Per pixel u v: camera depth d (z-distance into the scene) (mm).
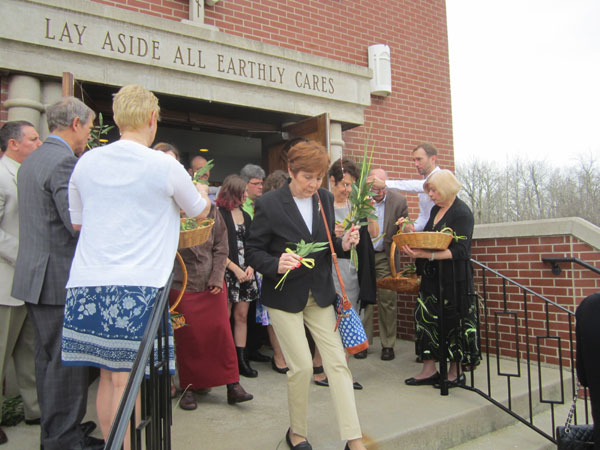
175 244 2162
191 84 4426
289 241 2689
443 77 6973
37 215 2494
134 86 2223
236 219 4145
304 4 5652
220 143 8984
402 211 4746
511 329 4742
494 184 27016
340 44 5938
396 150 6375
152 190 2045
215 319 3312
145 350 1739
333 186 4020
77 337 1990
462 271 3711
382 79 6094
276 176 4141
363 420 3133
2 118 3834
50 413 2449
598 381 1905
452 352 3705
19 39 3605
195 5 4668
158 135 8344
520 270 4695
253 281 4094
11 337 3035
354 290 4000
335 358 2605
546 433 3504
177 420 3143
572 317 4332
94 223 2020
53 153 2521
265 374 4172
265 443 2787
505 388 3855
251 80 4742
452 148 6988
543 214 25844
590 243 4219
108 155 2078
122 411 1539
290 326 2625
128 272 1963
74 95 3785
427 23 6867
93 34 3896
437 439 3121
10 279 2943
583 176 25531
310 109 5234
